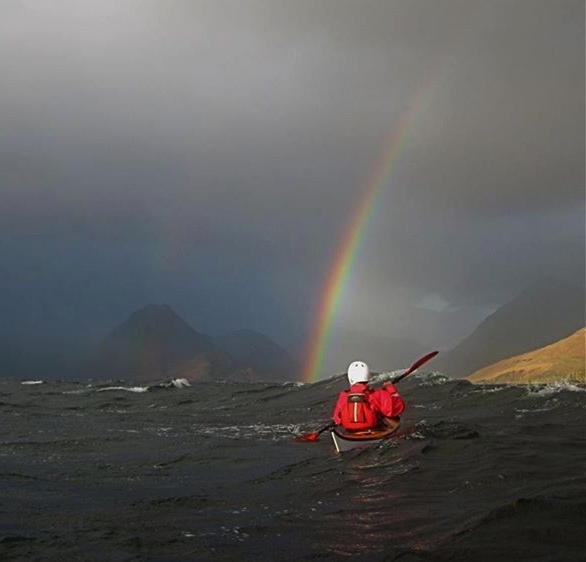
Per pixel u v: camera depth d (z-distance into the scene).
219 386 34.59
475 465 9.91
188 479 10.46
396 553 6.03
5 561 6.00
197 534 6.88
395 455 10.90
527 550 5.95
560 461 10.09
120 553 6.24
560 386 21.58
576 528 6.48
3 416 21.11
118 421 19.73
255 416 20.81
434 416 17.30
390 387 12.22
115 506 8.35
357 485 9.16
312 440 12.41
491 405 18.89
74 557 6.12
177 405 25.19
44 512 8.04
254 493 9.05
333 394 25.23
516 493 8.16
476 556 5.85
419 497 8.27
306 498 8.59
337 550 6.25
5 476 10.70
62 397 28.75
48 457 12.80
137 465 11.84
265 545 6.46
